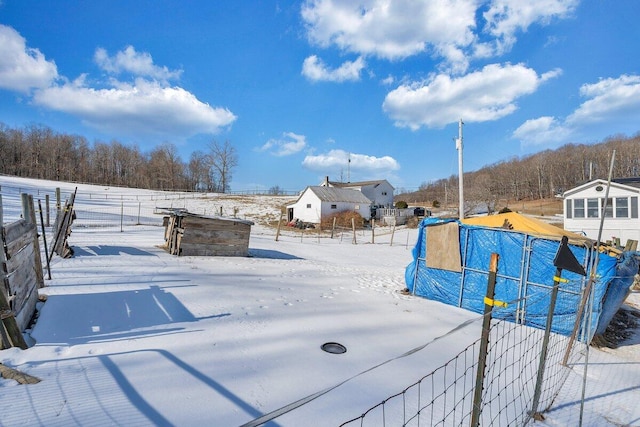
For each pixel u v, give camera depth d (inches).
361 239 1112.8
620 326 333.7
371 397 140.5
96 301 214.4
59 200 397.1
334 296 313.4
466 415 135.5
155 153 3243.1
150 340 169.5
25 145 2829.7
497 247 312.8
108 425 104.3
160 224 915.4
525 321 293.3
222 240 487.5
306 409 125.4
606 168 2341.3
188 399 123.6
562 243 147.4
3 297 143.5
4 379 120.8
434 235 349.4
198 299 244.5
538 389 150.8
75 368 135.7
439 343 217.8
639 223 751.7
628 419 159.9
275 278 363.3
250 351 172.1
